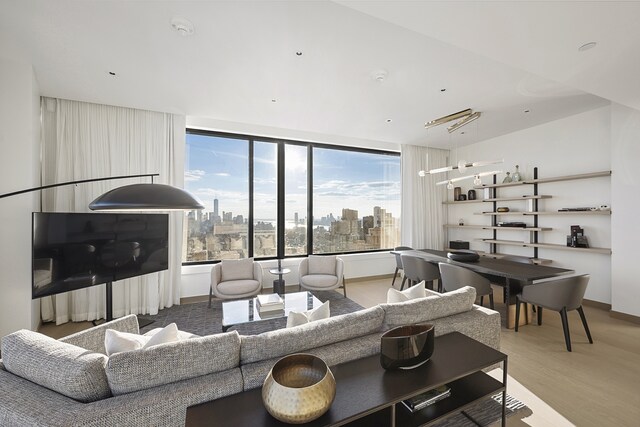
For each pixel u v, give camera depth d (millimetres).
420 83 3154
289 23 2158
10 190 2730
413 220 5980
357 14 2062
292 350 1492
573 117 4250
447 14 1643
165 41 2383
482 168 5672
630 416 1853
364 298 4508
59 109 3480
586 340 2945
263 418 1103
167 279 4035
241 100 3607
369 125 4629
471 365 1484
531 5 1558
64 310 3469
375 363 1508
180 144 4137
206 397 1198
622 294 3553
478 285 3352
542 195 4582
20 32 2268
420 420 1365
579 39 1867
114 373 1150
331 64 2750
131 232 3240
